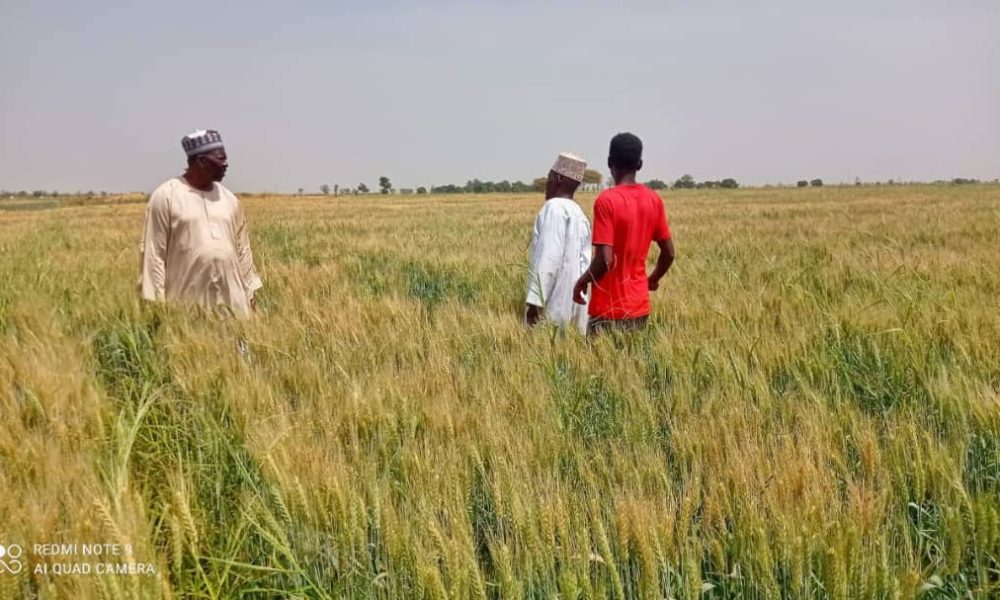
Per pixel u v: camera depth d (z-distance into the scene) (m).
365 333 4.70
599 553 2.25
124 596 1.76
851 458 2.97
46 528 2.07
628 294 5.00
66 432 2.78
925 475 2.61
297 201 67.81
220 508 2.53
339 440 2.83
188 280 5.24
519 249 12.34
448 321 5.20
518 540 2.20
